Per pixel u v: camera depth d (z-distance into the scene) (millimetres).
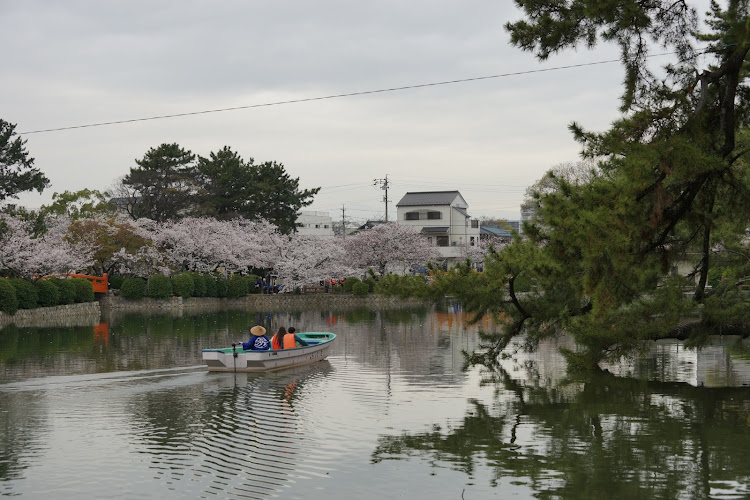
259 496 11992
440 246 100562
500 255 20609
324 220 121062
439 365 26109
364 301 71125
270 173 81562
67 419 17250
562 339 33562
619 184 13414
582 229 12672
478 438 15500
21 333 37844
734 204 14695
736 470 13203
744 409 18078
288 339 26109
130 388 21156
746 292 20156
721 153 13922
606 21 13422
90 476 13000
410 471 13234
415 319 49219
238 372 24078
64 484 12586
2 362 26453
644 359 26812
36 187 69312
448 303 68625
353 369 25141
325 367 25609
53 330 39719
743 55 13445
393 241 79812
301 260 72188
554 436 15617
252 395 20203
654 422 16781
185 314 54156
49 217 72125
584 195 13359
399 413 17906
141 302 60969
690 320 21750
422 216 102000
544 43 13875
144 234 63250
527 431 16062
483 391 20828
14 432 15992
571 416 17469
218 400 19531
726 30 14023
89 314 53250
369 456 14219
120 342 33406
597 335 19062
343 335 37625
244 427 16469
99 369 24656
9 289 44750
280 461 13875
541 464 13633
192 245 67750
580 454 14250
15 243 49281
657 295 18469
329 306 66812
